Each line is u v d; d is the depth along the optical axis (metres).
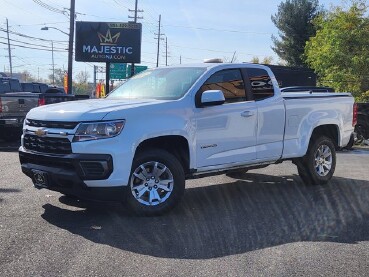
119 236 5.40
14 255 4.70
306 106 8.16
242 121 7.11
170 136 6.29
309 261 4.73
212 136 6.75
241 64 7.35
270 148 7.58
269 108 7.51
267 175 9.75
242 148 7.16
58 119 5.91
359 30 31.06
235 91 7.18
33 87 23.55
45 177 5.99
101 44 31.06
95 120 5.75
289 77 21.38
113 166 5.75
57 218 6.06
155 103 6.25
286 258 4.80
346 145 9.23
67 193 6.02
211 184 8.72
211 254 4.88
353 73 30.80
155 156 6.17
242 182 8.95
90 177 5.70
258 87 7.49
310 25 52.78
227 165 6.98
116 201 5.94
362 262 4.73
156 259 4.71
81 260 4.62
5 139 15.67
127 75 48.66
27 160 6.39
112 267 4.47
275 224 6.04
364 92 31.06
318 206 7.04
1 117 14.38
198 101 6.62
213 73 6.95
